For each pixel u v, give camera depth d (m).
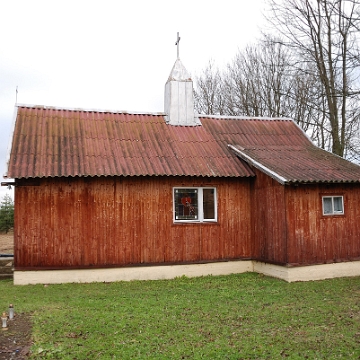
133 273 12.65
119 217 12.62
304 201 12.62
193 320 8.33
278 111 28.95
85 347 6.79
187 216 13.35
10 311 8.18
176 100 15.77
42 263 12.01
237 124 16.61
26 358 6.30
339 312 8.88
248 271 13.83
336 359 6.41
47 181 12.16
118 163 12.53
